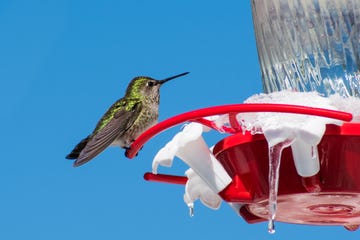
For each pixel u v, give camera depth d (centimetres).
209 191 702
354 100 589
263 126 559
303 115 546
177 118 589
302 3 734
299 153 573
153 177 707
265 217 678
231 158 630
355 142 573
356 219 669
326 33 721
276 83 748
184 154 643
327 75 716
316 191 589
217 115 595
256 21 777
